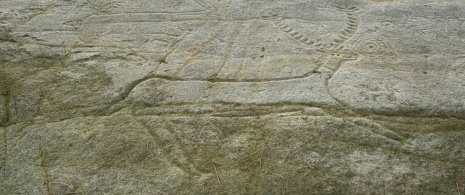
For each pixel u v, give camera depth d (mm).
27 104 2367
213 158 2027
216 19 3107
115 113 2299
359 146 2062
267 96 2359
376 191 1859
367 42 2807
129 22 3098
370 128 2154
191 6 3293
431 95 2326
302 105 2293
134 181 1938
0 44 2859
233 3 3314
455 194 1839
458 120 2189
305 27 2992
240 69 2572
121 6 3312
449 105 2260
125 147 2096
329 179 1909
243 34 2920
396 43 2793
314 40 2838
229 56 2695
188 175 1959
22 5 3336
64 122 2246
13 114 2309
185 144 2104
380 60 2627
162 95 2396
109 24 3080
